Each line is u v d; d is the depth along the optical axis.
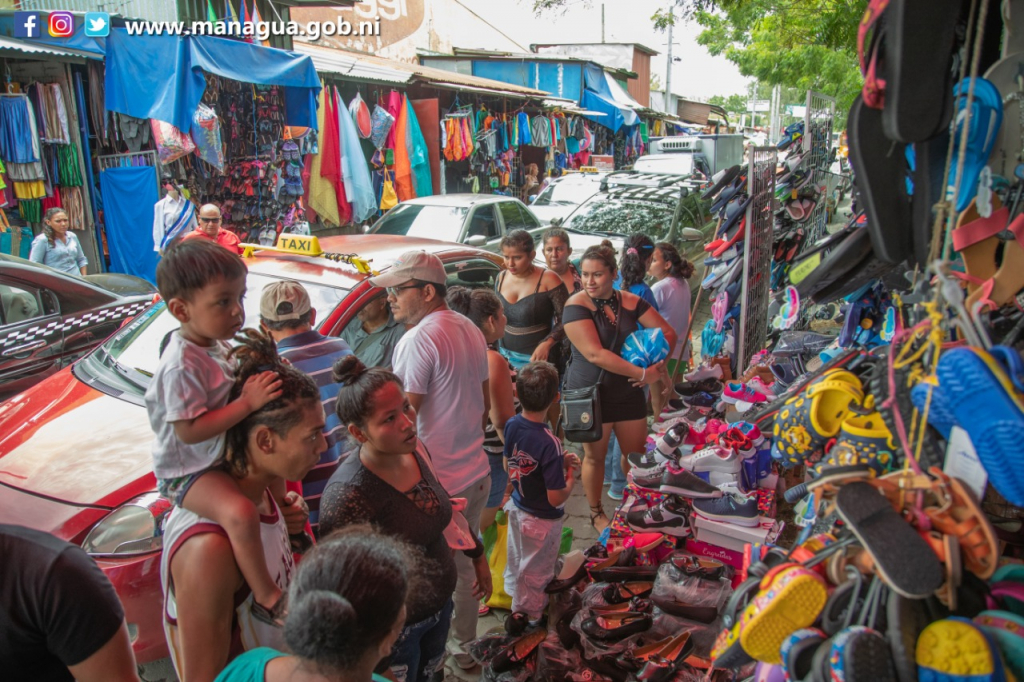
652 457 3.62
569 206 10.70
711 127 39.75
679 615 3.07
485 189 15.16
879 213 1.53
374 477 2.38
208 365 1.96
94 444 3.31
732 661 1.49
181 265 1.93
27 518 2.92
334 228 11.89
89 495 3.00
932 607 1.28
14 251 8.00
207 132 8.38
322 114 10.92
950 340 1.55
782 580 1.33
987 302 1.49
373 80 11.64
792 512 3.78
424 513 2.42
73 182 8.17
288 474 1.95
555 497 3.10
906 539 1.23
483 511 3.87
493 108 15.95
